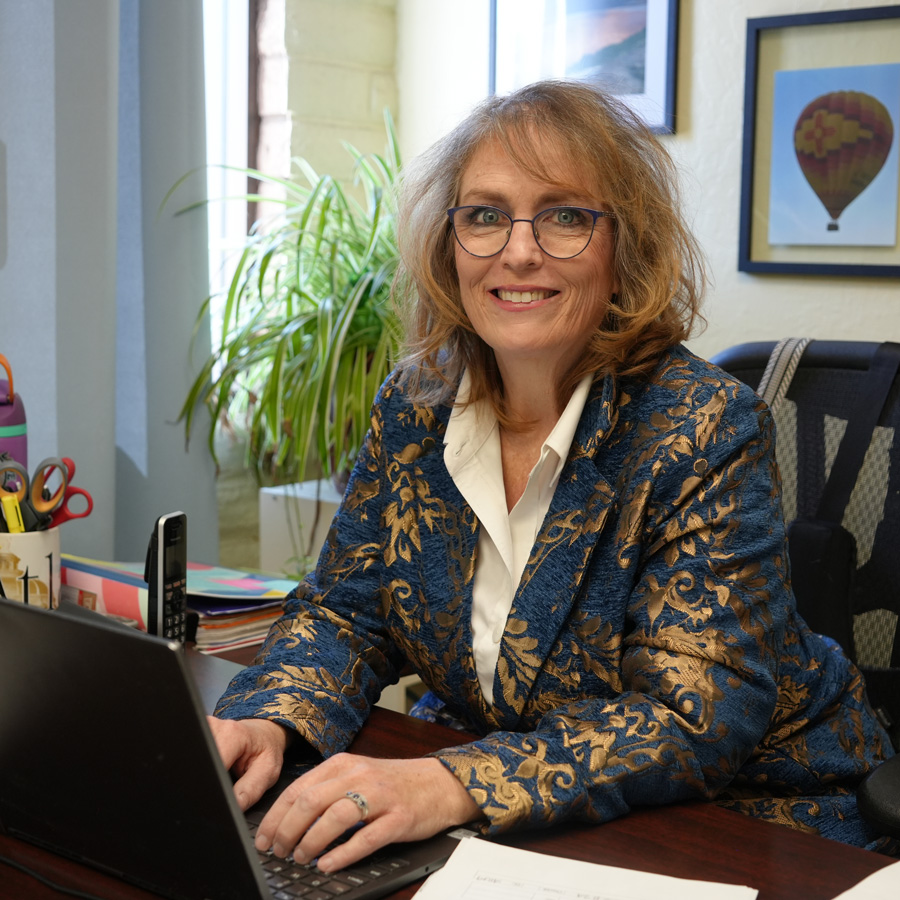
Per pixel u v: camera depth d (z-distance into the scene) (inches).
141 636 27.2
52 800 32.4
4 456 56.1
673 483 42.4
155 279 82.4
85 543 76.3
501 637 44.7
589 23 99.9
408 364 51.1
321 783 34.4
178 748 27.9
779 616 41.3
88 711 29.2
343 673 45.7
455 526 47.4
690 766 37.5
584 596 43.4
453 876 31.9
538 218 45.2
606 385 45.0
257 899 28.9
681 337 47.8
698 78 96.3
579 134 45.1
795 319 94.0
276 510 96.4
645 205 46.2
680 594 40.7
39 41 72.5
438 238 49.4
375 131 112.0
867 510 55.8
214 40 104.8
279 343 87.6
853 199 90.0
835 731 46.7
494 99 47.9
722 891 30.9
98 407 76.0
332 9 105.9
